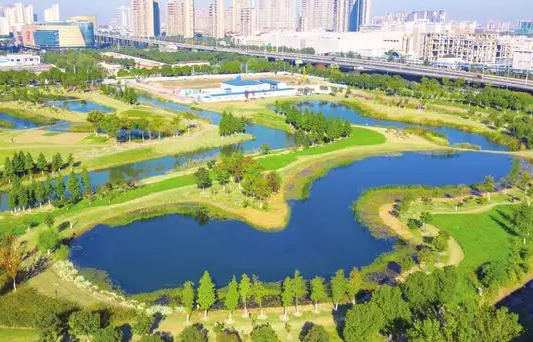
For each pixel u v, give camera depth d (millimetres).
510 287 154375
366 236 191125
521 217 185625
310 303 144625
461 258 169750
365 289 153375
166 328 130250
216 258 174125
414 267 165625
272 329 129000
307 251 179875
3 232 180750
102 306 139125
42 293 145250
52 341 120062
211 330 129500
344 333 121438
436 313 125438
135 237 187750
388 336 125188
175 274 163125
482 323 113438
